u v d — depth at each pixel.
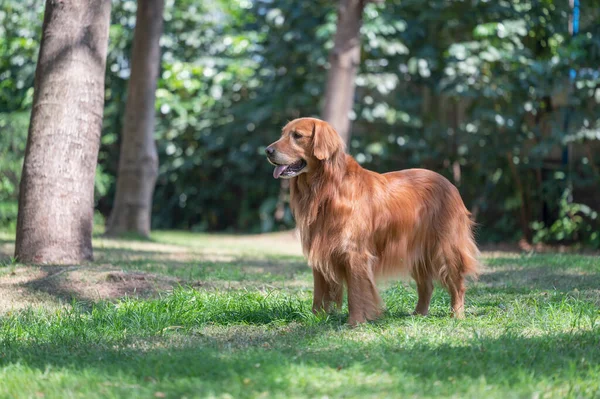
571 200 15.53
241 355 4.57
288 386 3.82
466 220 6.18
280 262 10.30
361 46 16.16
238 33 19.06
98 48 8.45
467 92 14.88
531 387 3.78
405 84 17.30
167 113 19.55
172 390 3.77
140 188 14.01
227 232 19.62
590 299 6.50
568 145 15.48
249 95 19.25
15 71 18.98
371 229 5.64
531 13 15.04
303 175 5.71
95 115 8.46
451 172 16.75
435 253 5.98
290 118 18.70
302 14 17.11
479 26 14.74
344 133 14.33
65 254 8.27
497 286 7.66
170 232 18.70
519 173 16.02
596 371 4.07
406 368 4.17
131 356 4.64
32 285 6.97
